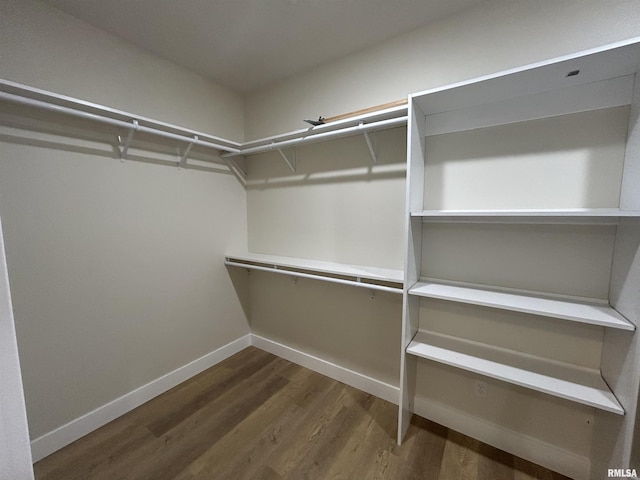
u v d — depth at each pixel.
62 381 1.53
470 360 1.37
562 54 1.23
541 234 1.34
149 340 1.92
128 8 1.45
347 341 2.07
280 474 1.36
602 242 1.21
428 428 1.65
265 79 2.21
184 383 2.10
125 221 1.77
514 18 1.32
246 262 2.47
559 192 1.29
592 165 1.21
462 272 1.56
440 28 1.51
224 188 2.39
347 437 1.58
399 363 1.84
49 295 1.48
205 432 1.62
